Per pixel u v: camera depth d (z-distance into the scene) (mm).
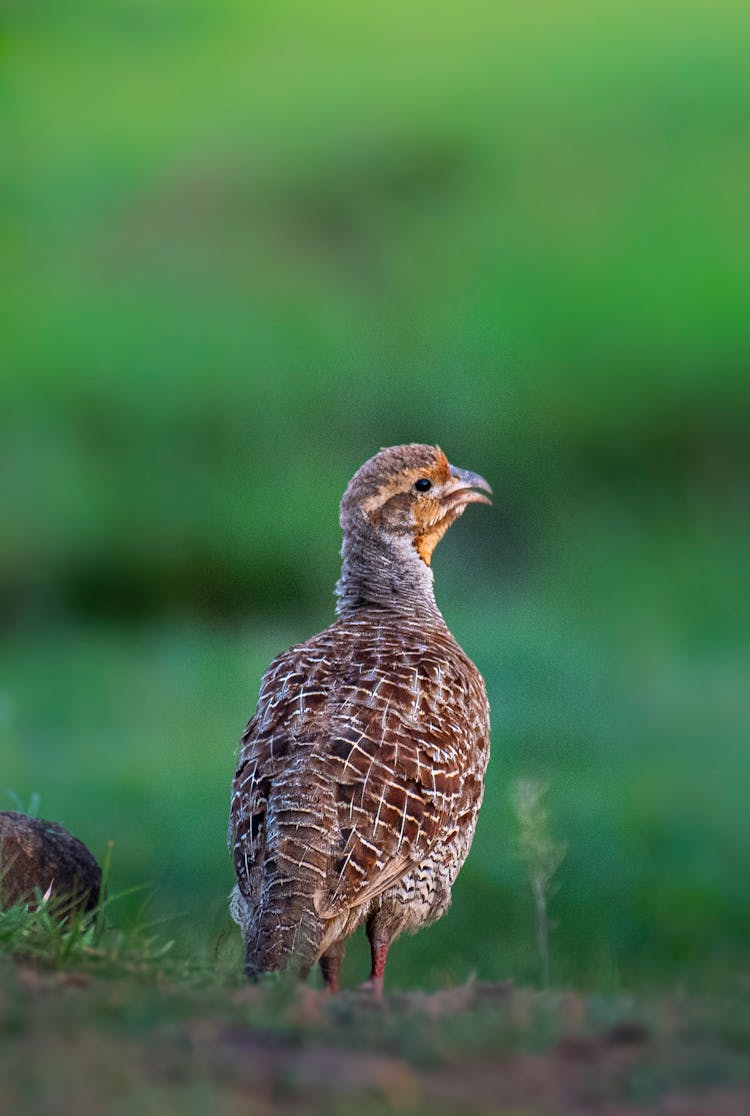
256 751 10828
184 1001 7965
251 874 10391
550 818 20078
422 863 10891
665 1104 6586
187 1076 6664
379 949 10883
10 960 9273
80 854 11648
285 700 11125
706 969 14570
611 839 20391
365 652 11711
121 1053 6891
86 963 9602
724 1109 6504
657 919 17609
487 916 16875
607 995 9680
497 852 18406
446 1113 6438
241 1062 6918
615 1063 7129
